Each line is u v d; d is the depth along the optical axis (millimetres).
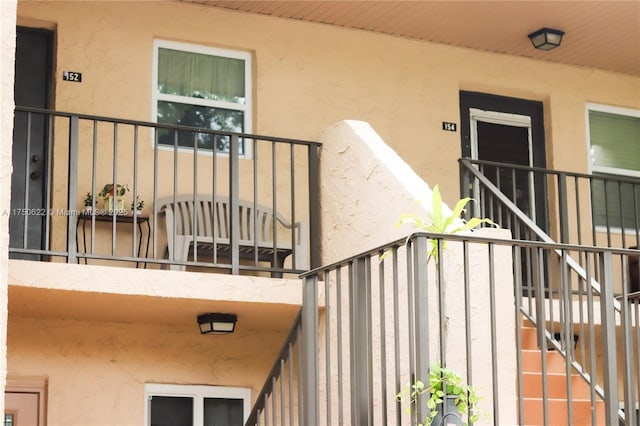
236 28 9094
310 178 7758
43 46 8594
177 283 7047
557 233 10062
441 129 9742
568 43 9898
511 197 10125
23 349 7633
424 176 9578
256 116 9023
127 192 8438
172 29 8859
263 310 7512
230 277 7191
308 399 6074
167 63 8875
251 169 8898
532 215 9398
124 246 8391
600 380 8922
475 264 6004
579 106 10406
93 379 7781
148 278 6980
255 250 7414
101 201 8297
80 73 8469
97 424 7727
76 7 8547
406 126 9586
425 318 4938
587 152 10352
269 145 8984
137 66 8672
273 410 6891
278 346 8375
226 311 7516
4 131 5914
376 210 7035
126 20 8703
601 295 5332
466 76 9938
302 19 9328
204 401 8117
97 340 7848
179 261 7129
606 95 10547
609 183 10438
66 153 8312
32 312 7492
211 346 8172
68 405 7672
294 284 7348
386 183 6953
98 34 8586
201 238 7969
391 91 9586
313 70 9305
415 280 4992
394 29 9570
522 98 10320
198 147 8828
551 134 10250
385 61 9617
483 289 5996
